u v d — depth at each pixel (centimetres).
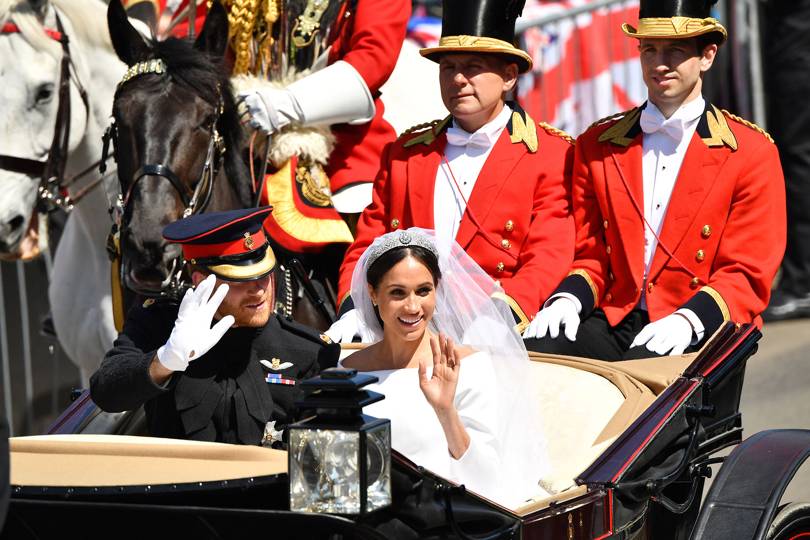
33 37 2034
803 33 3566
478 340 1472
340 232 2038
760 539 1447
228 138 1919
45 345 3241
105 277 2202
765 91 3716
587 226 1927
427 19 3700
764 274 1827
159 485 1188
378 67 2133
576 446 1545
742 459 1554
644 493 1426
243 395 1430
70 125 2083
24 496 1219
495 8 1881
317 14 2175
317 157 2080
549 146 1967
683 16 1822
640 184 1886
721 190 1853
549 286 1870
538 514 1281
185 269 1792
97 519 1242
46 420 3027
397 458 1150
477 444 1380
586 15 3441
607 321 1883
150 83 1853
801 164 3581
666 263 1873
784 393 2859
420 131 2023
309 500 1117
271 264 1445
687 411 1516
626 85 3544
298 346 1485
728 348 1633
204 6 2253
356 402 1116
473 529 1223
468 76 1900
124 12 1914
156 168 1797
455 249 1484
